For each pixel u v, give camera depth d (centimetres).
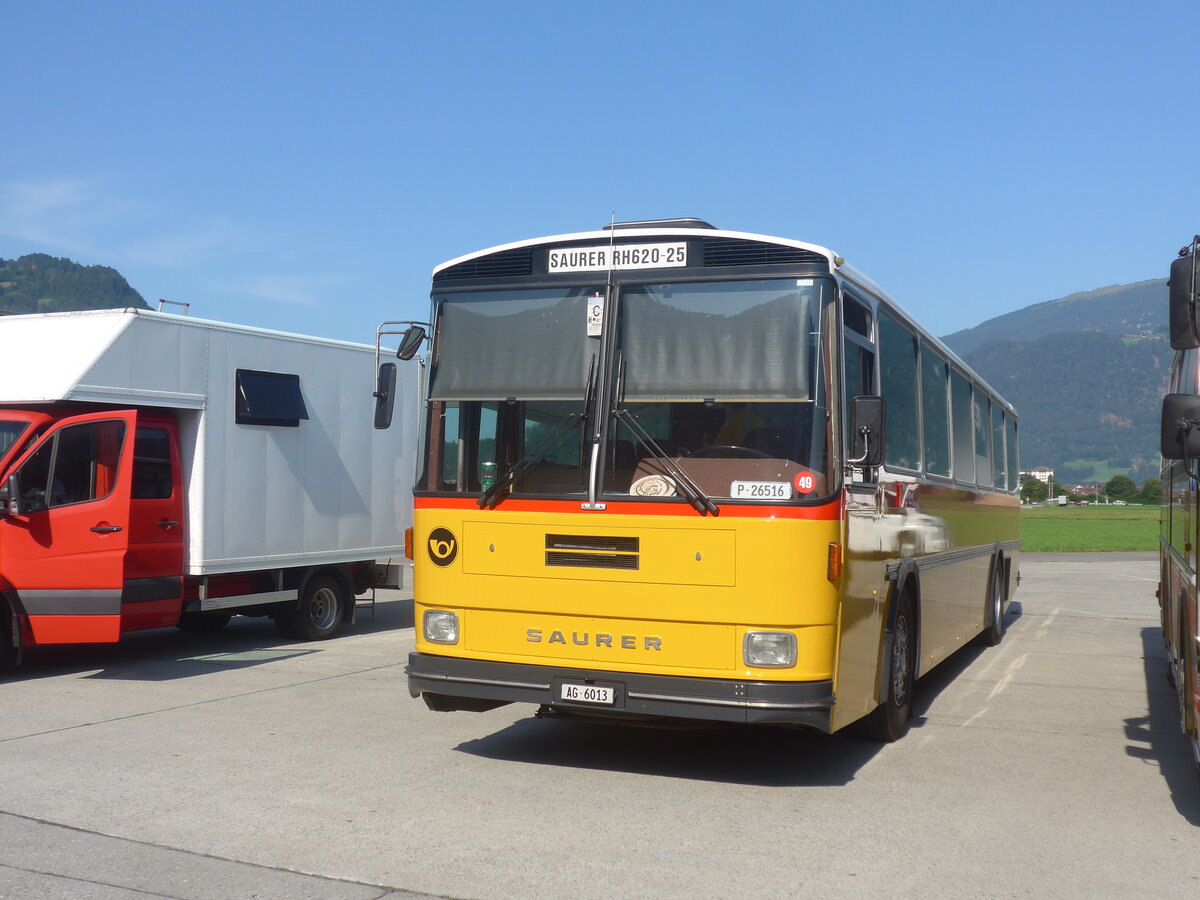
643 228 682
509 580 674
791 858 529
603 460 659
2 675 1090
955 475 1085
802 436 631
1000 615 1456
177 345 1161
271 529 1284
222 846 539
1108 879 505
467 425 699
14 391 1075
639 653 643
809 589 620
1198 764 584
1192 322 550
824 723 622
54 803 615
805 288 647
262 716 874
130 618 1106
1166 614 1026
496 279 707
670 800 636
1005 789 677
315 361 1360
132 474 1082
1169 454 553
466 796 637
